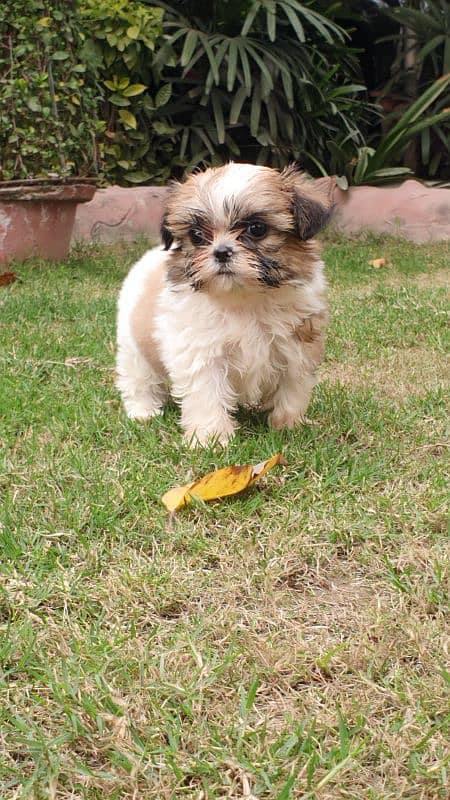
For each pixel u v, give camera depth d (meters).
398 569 1.01
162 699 0.90
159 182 2.55
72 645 0.93
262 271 1.13
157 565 1.01
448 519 1.06
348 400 1.29
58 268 1.92
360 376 1.38
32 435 1.19
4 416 1.24
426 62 2.87
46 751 0.86
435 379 1.37
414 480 1.12
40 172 1.97
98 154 2.34
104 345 1.46
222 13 2.46
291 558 1.02
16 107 1.91
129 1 2.35
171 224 1.17
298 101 2.57
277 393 1.22
